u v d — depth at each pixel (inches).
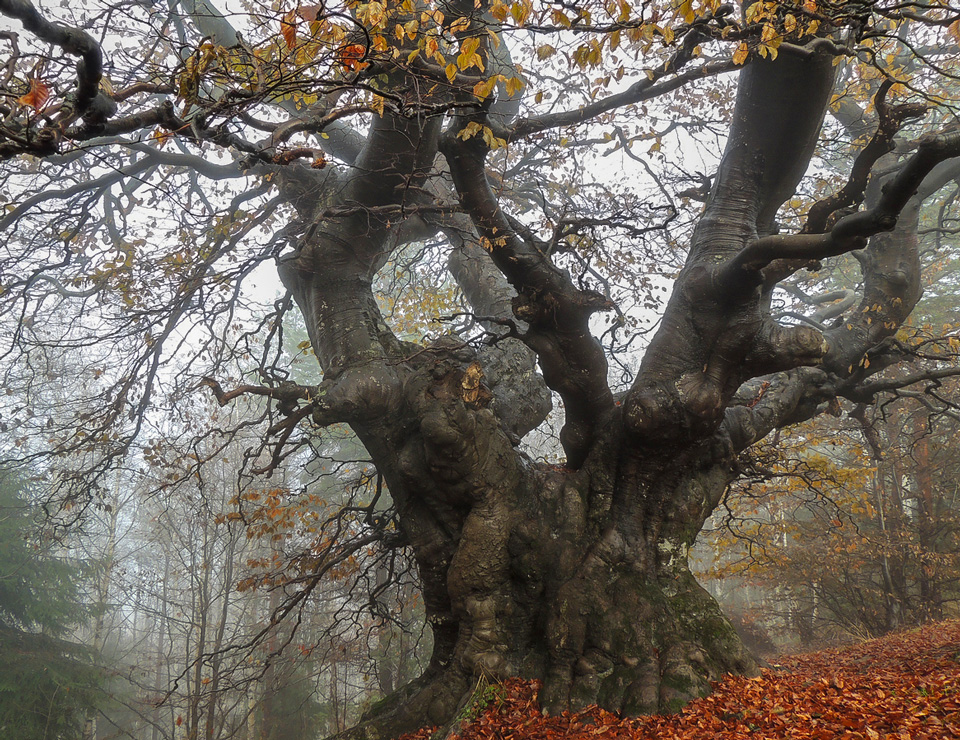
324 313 383.9
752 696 274.2
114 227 485.1
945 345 541.3
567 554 345.1
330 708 871.7
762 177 345.7
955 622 579.5
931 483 808.3
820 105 314.5
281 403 374.3
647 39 224.7
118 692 1008.2
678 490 359.9
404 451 362.9
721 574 799.1
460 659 335.0
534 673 324.8
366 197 373.4
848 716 230.2
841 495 764.6
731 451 374.9
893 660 410.9
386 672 834.8
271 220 529.3
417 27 209.2
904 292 424.5
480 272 475.8
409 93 279.3
